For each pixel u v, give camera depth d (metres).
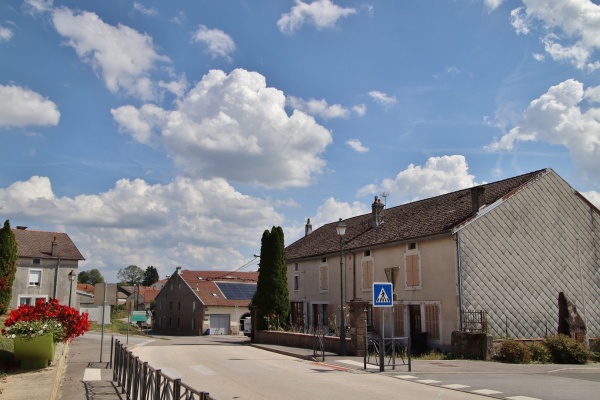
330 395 11.70
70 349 24.94
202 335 55.75
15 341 14.71
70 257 50.97
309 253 35.88
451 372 16.16
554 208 25.59
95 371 16.48
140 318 33.34
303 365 18.70
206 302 57.12
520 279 23.97
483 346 20.39
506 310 23.34
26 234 51.78
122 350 13.49
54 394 11.48
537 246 24.72
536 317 23.86
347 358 20.03
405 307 25.97
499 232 24.00
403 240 26.14
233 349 27.75
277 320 32.03
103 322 18.64
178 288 63.69
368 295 29.11
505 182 27.08
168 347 29.69
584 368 17.45
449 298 23.17
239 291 61.28
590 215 26.47
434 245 24.44
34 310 15.66
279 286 32.69
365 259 29.66
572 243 25.58
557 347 20.55
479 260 23.33
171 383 7.76
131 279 149.62
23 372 14.17
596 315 25.33
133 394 10.48
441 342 23.42
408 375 15.47
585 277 25.48
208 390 12.43
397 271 16.91
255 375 15.55
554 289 24.59
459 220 23.88
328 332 28.86
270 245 33.19
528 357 19.81
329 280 33.25
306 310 35.62
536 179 25.45
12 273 38.38
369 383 13.74
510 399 11.15
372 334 26.89
